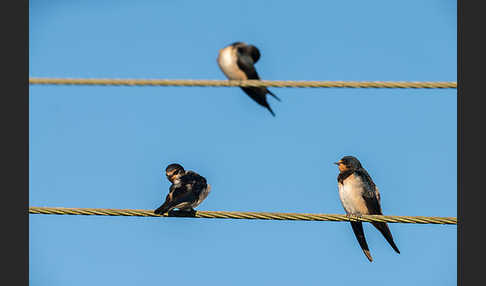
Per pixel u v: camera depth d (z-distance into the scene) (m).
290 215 12.65
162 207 12.73
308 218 12.66
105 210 12.52
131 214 12.65
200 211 12.66
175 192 13.23
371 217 12.75
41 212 12.36
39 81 13.14
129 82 13.38
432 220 12.62
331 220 12.80
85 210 12.53
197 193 13.40
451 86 13.00
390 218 12.73
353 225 13.55
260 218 12.60
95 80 13.34
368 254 13.79
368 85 13.34
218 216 12.65
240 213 12.56
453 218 12.60
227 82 13.53
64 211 12.51
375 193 15.00
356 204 14.95
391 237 14.29
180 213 12.69
